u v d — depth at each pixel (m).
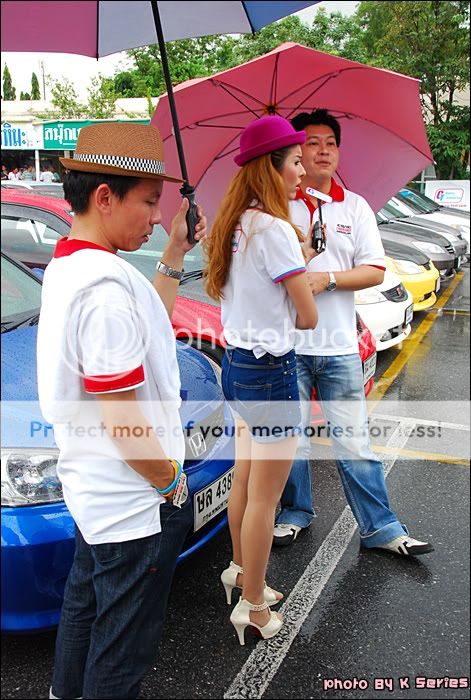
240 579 2.14
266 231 1.64
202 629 2.11
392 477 3.19
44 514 1.75
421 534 2.65
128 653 1.42
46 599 1.77
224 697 1.84
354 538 2.64
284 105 2.34
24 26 1.58
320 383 2.38
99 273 1.25
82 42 1.72
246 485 2.03
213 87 2.19
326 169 2.17
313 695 1.84
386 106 2.28
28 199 3.38
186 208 1.69
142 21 1.80
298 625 2.12
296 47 2.08
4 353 2.29
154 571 1.40
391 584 2.33
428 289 6.04
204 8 1.81
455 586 2.32
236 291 1.74
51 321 1.28
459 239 7.89
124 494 1.36
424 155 2.37
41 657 1.94
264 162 1.67
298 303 1.70
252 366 1.76
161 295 1.70
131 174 1.28
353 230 2.25
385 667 1.95
